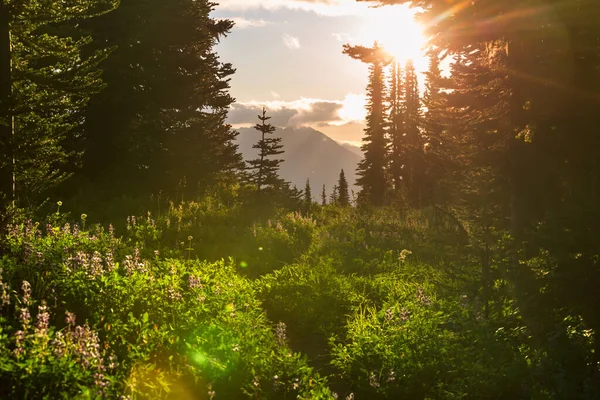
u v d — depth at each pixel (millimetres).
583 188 11898
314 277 12812
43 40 11703
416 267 15727
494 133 16156
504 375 7625
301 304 11398
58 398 4906
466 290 10641
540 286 8219
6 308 6559
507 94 13383
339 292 12086
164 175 25375
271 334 8859
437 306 10344
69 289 7676
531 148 12961
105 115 24625
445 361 8188
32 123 11078
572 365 7418
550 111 12438
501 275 10133
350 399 6727
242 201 26125
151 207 20922
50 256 9016
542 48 12414
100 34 24391
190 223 18406
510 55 12680
